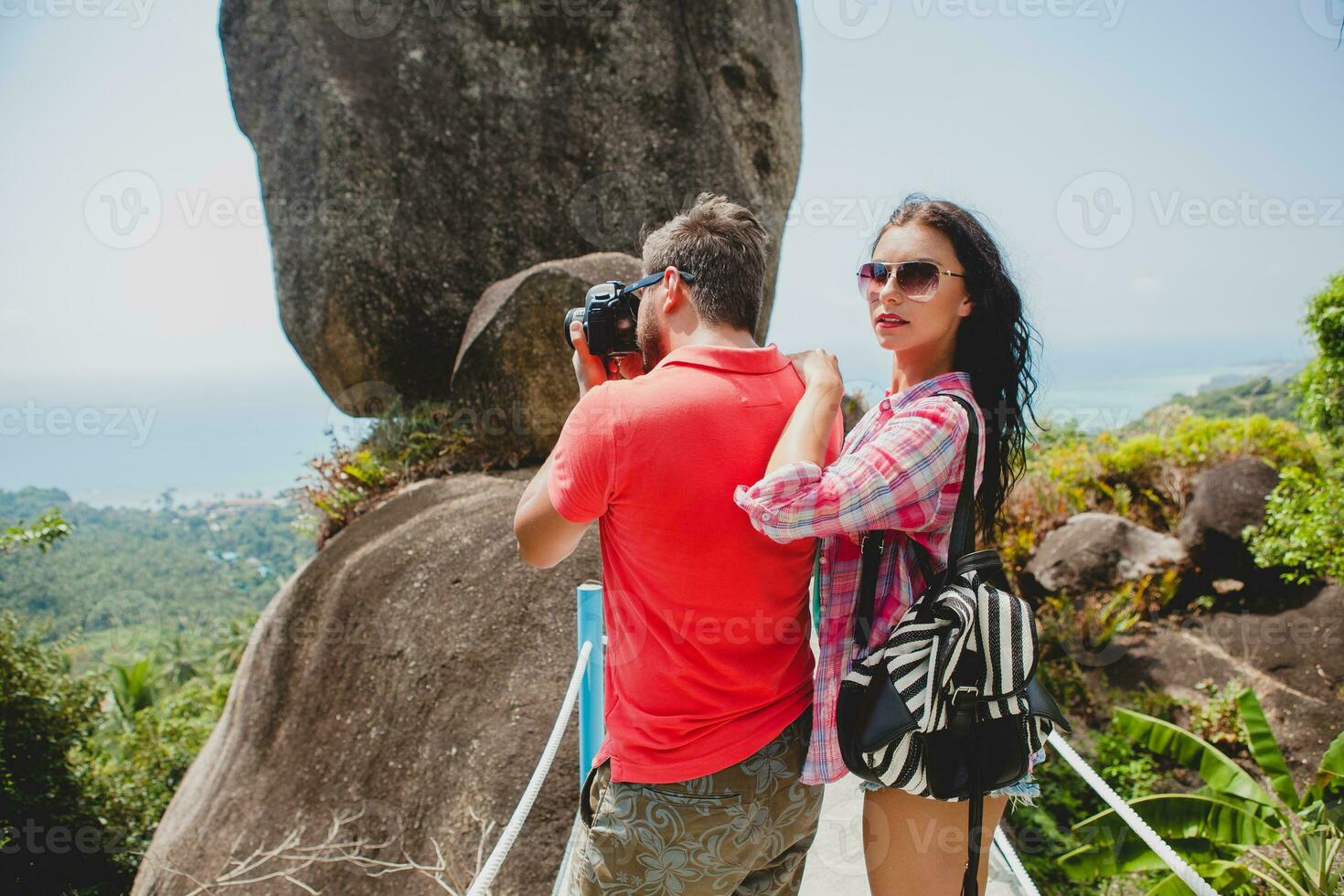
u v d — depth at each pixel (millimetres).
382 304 8211
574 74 8750
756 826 1535
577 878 1607
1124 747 6781
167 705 16422
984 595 1539
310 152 8094
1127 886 5527
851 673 1598
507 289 7543
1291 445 8578
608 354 1769
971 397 1632
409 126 8211
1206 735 6836
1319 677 6848
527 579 5309
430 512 6352
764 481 1403
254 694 6094
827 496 1419
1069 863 5266
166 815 6312
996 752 1535
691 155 8977
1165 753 6531
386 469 7480
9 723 9266
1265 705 6871
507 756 4422
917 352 1749
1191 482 8727
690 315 1628
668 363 1539
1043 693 1619
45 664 9758
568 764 4363
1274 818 5301
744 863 1545
